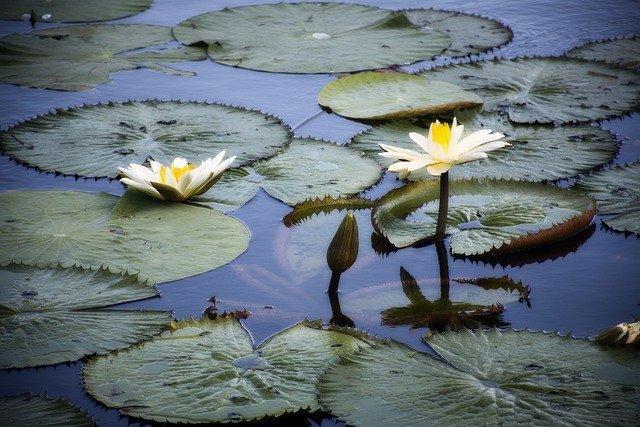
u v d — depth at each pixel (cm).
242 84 803
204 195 581
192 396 359
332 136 688
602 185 582
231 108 720
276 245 518
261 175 610
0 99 760
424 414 341
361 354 385
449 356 383
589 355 379
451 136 499
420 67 841
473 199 566
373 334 421
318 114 733
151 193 561
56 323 418
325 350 394
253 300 456
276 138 666
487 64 826
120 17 1006
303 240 525
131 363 386
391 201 560
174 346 399
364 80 784
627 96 747
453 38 925
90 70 828
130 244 504
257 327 429
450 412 341
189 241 512
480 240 516
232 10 1002
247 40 912
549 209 546
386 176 620
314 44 897
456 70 813
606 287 465
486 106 736
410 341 412
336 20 970
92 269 470
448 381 362
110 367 383
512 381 361
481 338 398
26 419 346
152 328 416
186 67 848
